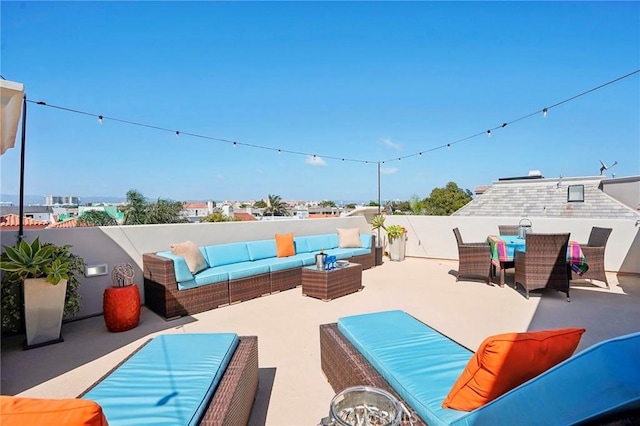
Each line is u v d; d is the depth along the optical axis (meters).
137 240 4.11
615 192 10.70
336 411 1.12
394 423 1.05
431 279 5.37
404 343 1.89
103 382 1.51
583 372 0.76
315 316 3.62
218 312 3.79
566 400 0.77
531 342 1.05
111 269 3.88
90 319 3.62
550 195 11.58
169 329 3.28
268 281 4.52
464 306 3.91
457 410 1.22
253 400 1.98
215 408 1.39
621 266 5.48
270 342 2.92
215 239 4.95
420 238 7.44
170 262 3.56
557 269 4.09
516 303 4.02
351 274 4.53
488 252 4.95
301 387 2.19
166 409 1.30
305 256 5.31
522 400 0.88
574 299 4.14
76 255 3.54
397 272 5.93
